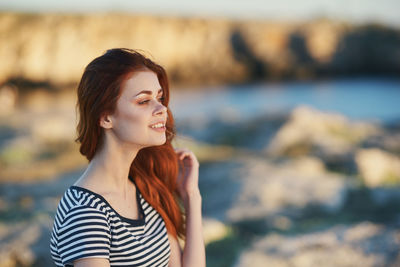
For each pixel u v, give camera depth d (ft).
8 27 166.71
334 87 156.56
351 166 34.76
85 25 176.14
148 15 196.24
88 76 4.85
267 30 191.52
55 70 164.35
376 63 195.93
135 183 5.66
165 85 5.39
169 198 5.89
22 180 34.30
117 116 4.87
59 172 37.14
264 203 24.53
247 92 145.79
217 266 16.44
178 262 5.81
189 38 187.01
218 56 186.70
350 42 194.90
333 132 45.37
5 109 96.84
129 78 4.80
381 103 117.19
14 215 22.25
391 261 14.85
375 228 17.51
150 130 4.93
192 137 46.29
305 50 191.31
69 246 4.52
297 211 23.66
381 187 27.81
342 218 22.59
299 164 33.91
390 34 200.85
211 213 24.34
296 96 134.82
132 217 5.22
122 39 178.29
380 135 45.47
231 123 47.60
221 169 32.73
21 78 160.25
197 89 154.40
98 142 5.07
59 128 50.03
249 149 42.50
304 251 16.39
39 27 167.94
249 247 17.72
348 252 15.79
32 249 16.70
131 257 4.96
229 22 197.36
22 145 42.55
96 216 4.66
